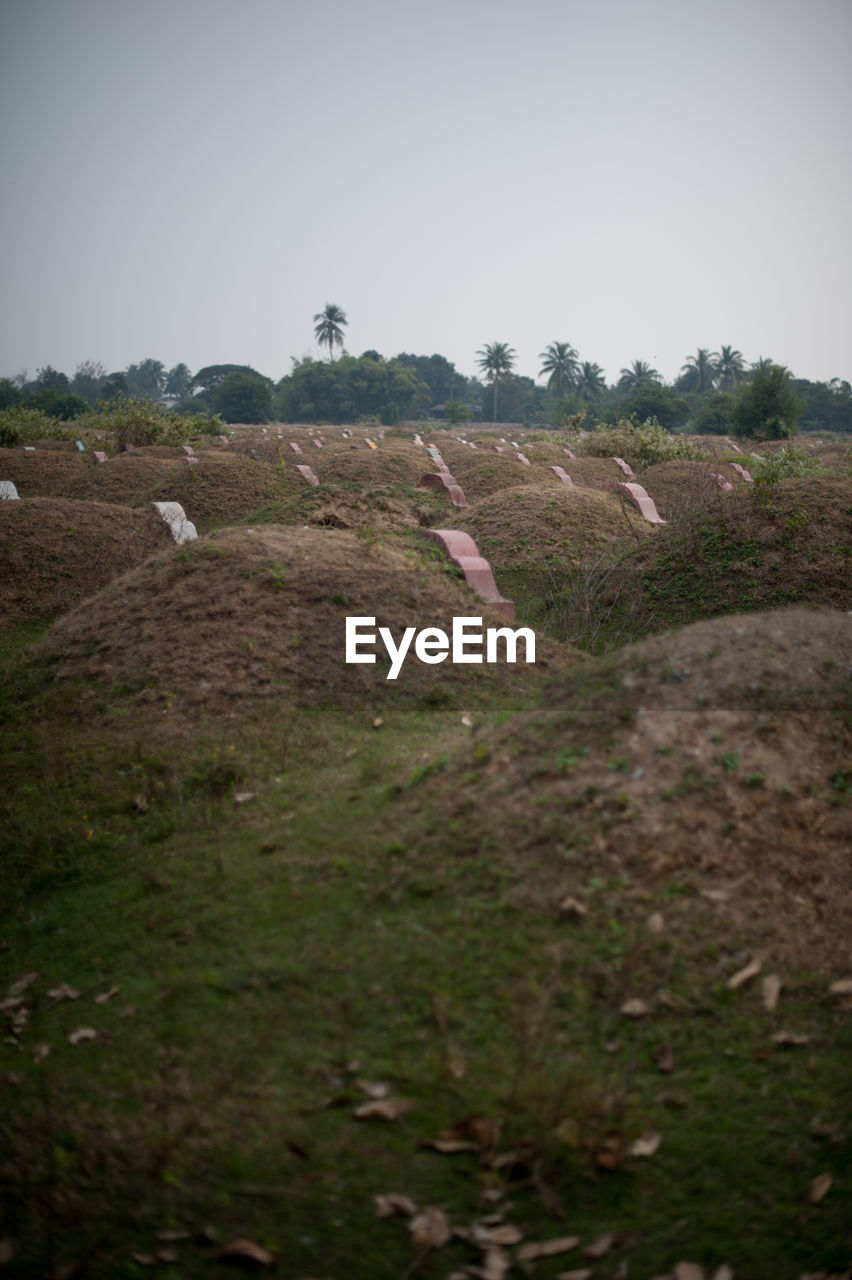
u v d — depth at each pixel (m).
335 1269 2.80
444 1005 3.75
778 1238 2.91
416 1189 3.07
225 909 4.63
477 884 4.32
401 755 6.10
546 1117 3.24
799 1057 3.60
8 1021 4.26
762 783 4.57
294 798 5.74
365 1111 3.34
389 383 84.06
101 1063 3.79
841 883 4.31
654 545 11.52
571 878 4.21
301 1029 3.77
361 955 4.08
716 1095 3.42
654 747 4.74
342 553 8.97
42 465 19.81
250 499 16.77
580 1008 3.71
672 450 22.12
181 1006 4.01
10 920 5.14
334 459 20.83
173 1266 2.82
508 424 83.69
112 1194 3.09
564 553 12.05
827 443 43.03
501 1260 2.81
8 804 6.20
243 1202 3.03
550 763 4.86
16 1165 3.23
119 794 6.15
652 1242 2.90
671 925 4.02
